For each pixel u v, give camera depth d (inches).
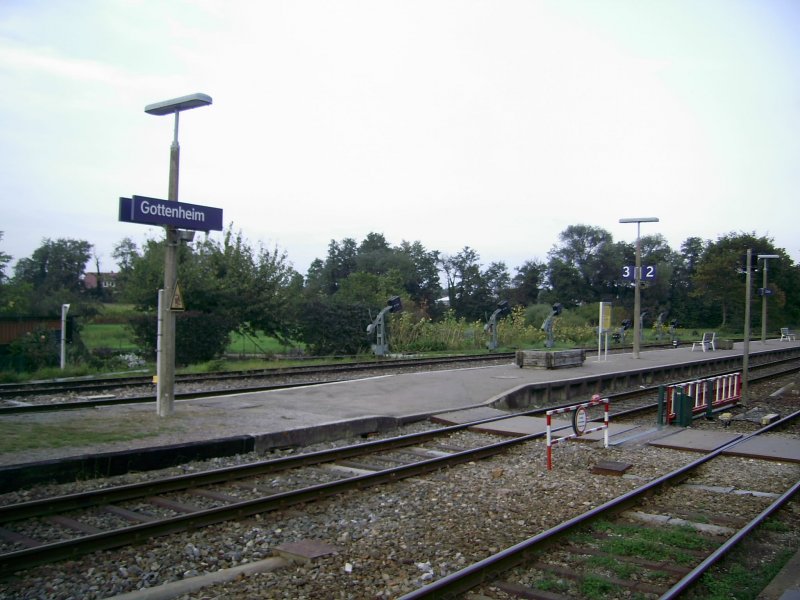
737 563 271.6
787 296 2979.8
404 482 402.9
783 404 826.2
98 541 270.4
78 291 2819.9
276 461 414.6
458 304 3506.4
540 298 3474.4
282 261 1312.7
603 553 279.6
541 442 533.0
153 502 343.3
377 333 1375.5
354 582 246.4
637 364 1133.1
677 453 504.1
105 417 522.0
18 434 439.5
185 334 1103.0
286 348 1364.4
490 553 278.1
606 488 392.5
